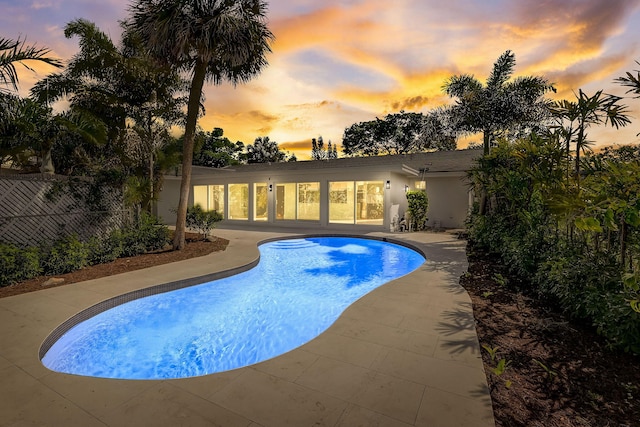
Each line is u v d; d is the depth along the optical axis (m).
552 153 5.81
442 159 18.16
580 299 4.10
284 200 17.70
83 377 3.11
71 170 12.03
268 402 2.70
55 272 7.04
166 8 8.62
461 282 6.50
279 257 11.05
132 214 10.45
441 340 3.89
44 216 8.05
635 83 3.93
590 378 3.06
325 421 2.46
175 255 9.39
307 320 5.74
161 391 2.87
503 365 3.09
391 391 2.85
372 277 8.66
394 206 15.76
